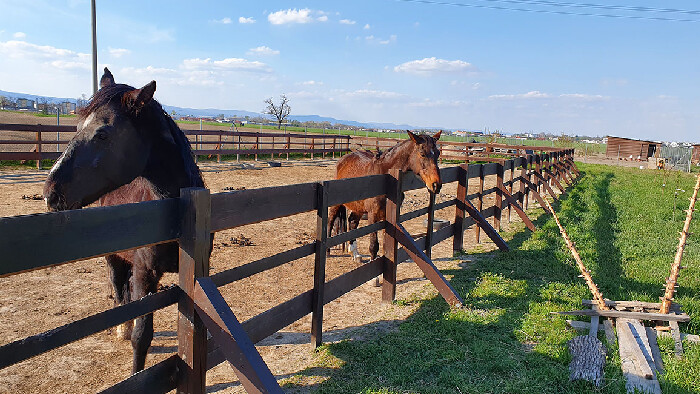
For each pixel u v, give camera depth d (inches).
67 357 143.0
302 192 134.3
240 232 329.1
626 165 1573.6
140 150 103.4
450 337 161.3
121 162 99.7
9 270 61.6
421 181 235.0
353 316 186.2
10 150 686.5
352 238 170.1
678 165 1659.7
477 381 132.3
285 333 167.3
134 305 82.1
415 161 226.5
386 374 134.3
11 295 190.4
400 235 196.5
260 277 230.5
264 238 313.1
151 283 111.8
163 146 108.3
